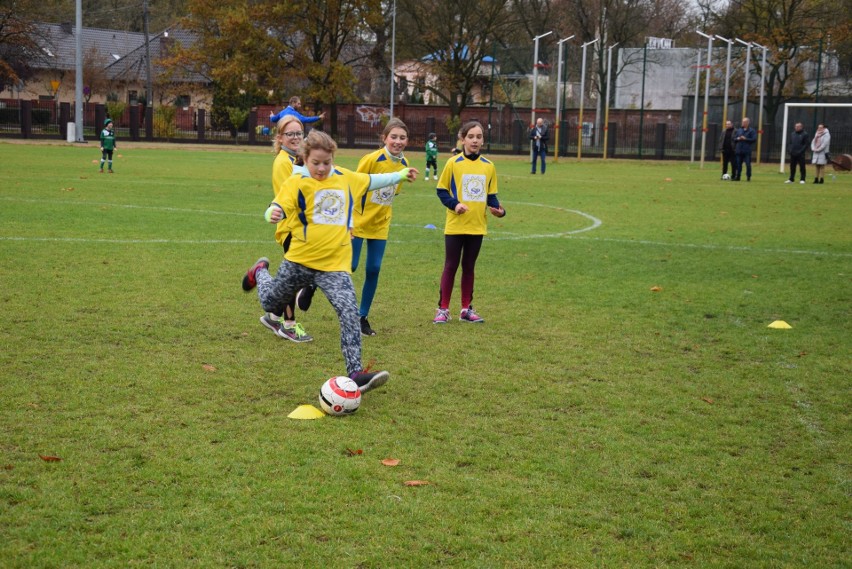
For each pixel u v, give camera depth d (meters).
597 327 7.35
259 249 10.89
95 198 16.27
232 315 7.34
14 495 3.74
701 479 4.20
